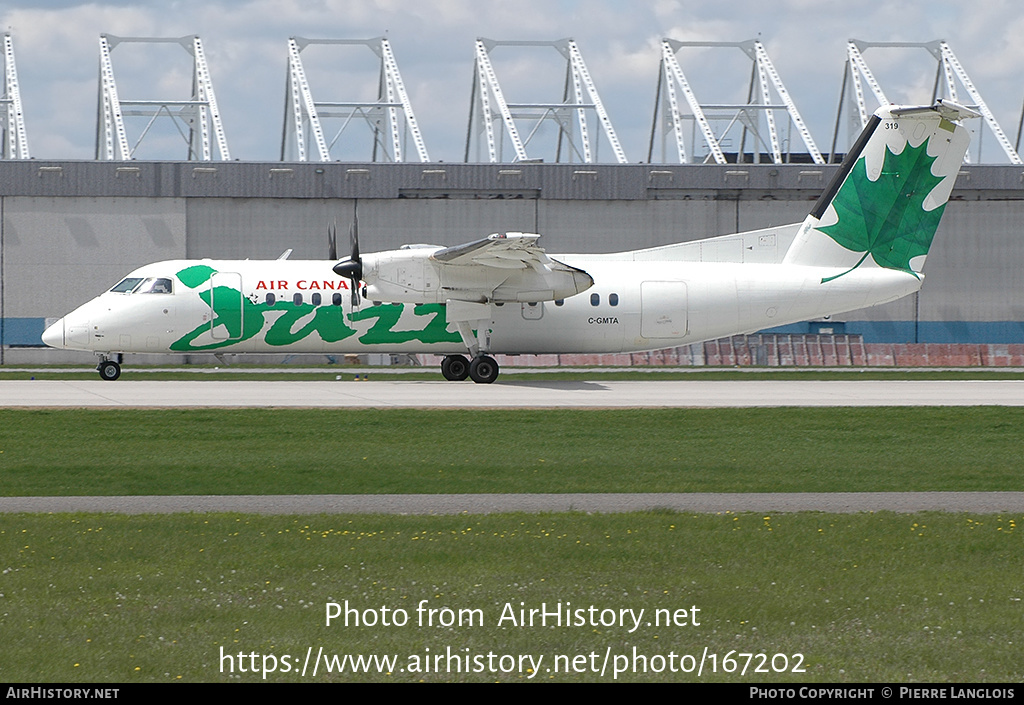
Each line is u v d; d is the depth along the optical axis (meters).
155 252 101.00
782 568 24.62
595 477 36.75
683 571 24.41
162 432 46.56
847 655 19.38
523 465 39.09
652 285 71.06
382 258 66.69
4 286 99.94
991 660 19.11
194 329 68.25
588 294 70.44
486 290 67.50
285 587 22.98
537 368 91.62
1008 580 23.73
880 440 46.84
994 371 92.31
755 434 48.12
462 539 27.00
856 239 71.69
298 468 38.00
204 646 19.58
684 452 42.88
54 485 34.47
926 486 35.41
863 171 71.12
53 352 100.00
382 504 31.47
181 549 25.83
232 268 69.38
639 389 68.38
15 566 24.27
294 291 68.88
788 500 32.50
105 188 100.62
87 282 100.62
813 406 57.25
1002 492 33.97
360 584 23.23
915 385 73.88
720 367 95.56
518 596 22.53
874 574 24.19
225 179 101.25
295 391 64.31
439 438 45.94
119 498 32.16
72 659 18.88
